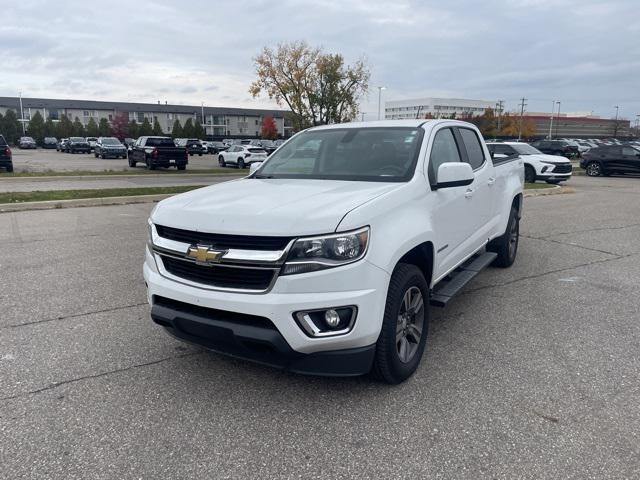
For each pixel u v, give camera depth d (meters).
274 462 2.75
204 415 3.20
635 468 2.70
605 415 3.21
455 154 4.84
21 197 12.33
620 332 4.60
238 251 3.02
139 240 8.15
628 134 125.69
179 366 3.86
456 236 4.55
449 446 2.89
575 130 128.50
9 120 86.38
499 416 3.19
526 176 19.81
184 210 3.36
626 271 6.71
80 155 49.88
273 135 90.06
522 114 105.81
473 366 3.89
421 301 3.76
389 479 2.62
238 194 3.67
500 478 2.62
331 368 3.07
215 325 3.09
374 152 4.26
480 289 5.89
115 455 2.79
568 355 4.10
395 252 3.23
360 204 3.17
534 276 6.46
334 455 2.81
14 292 5.53
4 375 3.68
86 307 5.10
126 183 18.48
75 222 9.77
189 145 53.75
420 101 123.81
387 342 3.31
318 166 4.37
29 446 2.86
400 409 3.27
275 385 3.57
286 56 35.94
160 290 3.34
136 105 113.62
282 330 2.94
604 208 13.03
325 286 2.95
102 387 3.53
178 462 2.74
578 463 2.74
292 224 2.96
